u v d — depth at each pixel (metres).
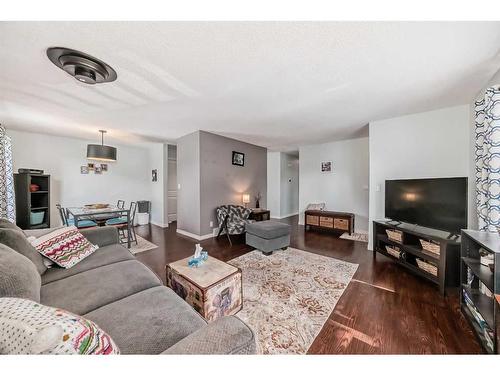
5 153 2.90
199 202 4.01
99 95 2.25
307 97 2.32
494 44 1.41
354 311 1.72
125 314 1.04
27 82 1.94
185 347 0.64
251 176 5.22
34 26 1.22
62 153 4.51
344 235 4.28
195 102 2.46
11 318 0.53
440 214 2.20
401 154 2.96
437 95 2.27
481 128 1.93
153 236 4.26
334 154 4.96
